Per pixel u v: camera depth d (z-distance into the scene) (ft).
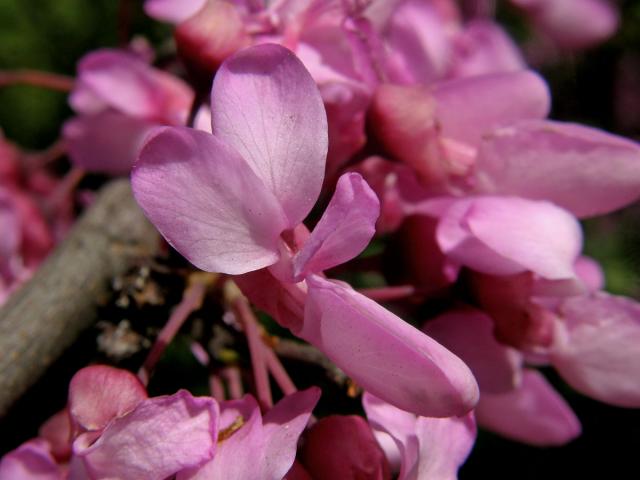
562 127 0.17
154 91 0.25
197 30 0.17
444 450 0.15
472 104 0.18
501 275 0.18
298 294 0.15
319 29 0.18
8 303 0.21
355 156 0.18
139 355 0.20
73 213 0.30
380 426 0.15
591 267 0.21
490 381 0.19
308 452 0.16
